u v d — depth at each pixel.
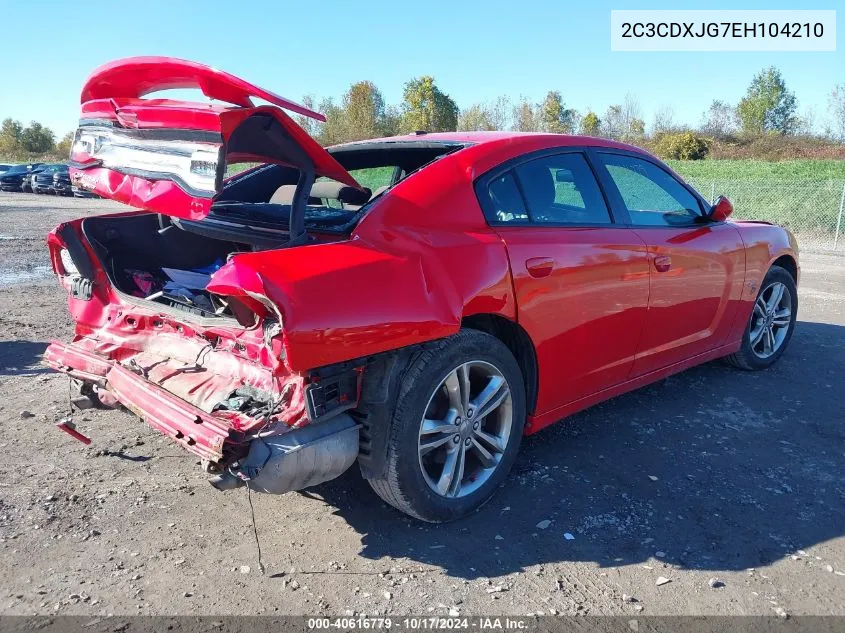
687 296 4.00
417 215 2.83
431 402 2.84
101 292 3.37
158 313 2.99
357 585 2.54
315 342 2.33
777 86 69.31
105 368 3.10
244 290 2.26
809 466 3.54
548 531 2.91
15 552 2.69
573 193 3.49
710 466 3.53
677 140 45.78
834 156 49.97
